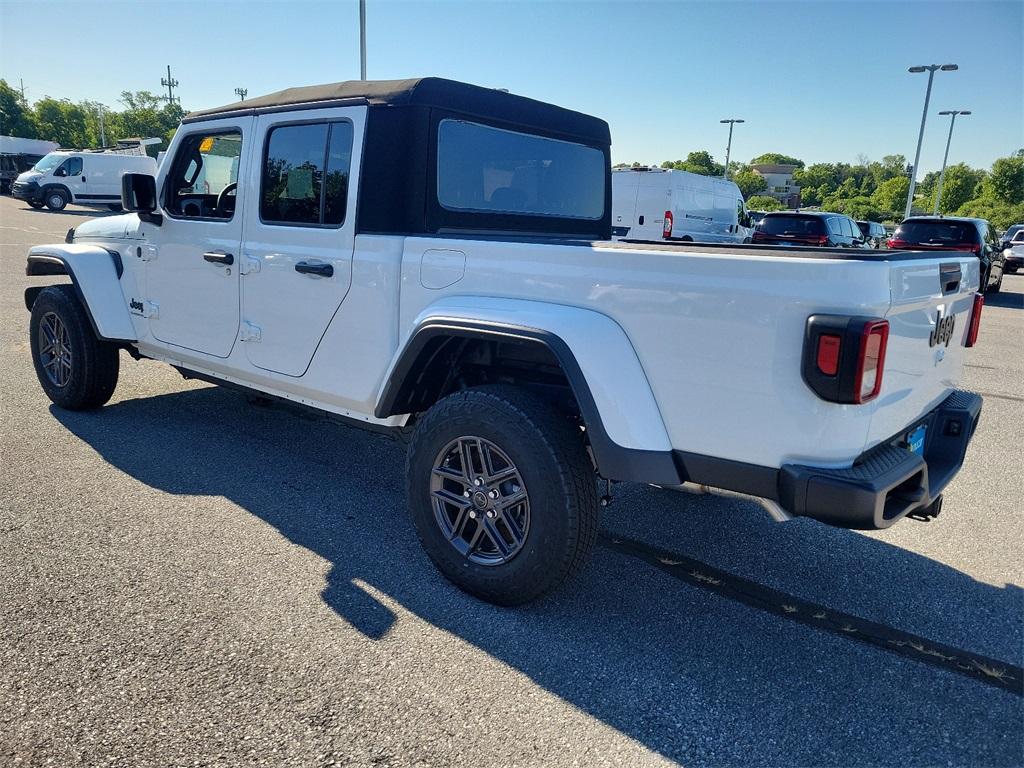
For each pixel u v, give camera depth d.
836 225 18.48
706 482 2.67
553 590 3.00
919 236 16.98
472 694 2.55
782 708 2.56
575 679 2.66
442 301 3.21
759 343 2.46
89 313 4.98
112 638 2.76
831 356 2.30
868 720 2.51
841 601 3.32
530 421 2.89
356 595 3.16
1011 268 27.31
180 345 4.64
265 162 3.94
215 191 4.37
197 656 2.68
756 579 3.50
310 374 3.84
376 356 3.51
